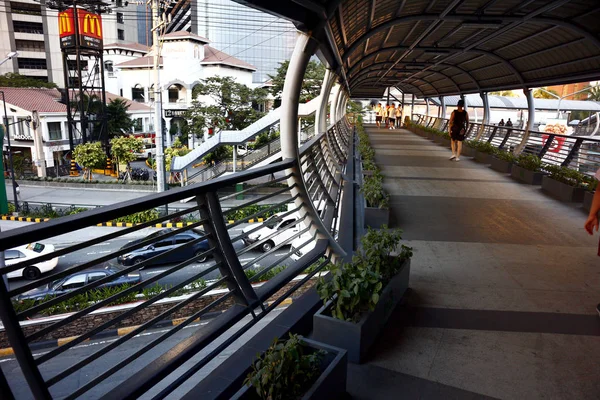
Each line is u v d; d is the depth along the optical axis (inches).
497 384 93.4
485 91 695.7
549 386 93.3
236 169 1023.0
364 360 100.5
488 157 452.4
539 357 104.2
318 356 81.8
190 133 1764.3
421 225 217.9
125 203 64.2
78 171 1487.5
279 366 69.8
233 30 3176.7
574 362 102.5
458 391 90.8
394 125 1252.5
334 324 99.7
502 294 138.9
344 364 82.9
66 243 661.9
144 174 1400.1
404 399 87.8
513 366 100.1
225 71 2160.4
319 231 142.6
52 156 1588.3
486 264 165.9
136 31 3248.0
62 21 1581.0
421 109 2111.2
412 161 474.9
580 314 126.6
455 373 96.8
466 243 191.6
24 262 51.1
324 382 75.4
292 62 129.9
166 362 74.4
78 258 592.4
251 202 104.4
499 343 110.0
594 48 375.9
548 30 368.8
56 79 2711.6
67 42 1595.7
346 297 98.1
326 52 215.9
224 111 1638.8
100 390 297.7
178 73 2085.4
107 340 367.2
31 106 1598.2
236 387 80.7
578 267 165.2
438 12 331.3
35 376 53.7
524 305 131.6
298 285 116.7
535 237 203.5
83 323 369.7
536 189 327.3
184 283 80.6
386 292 115.3
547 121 1492.4
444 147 645.9
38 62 2664.9
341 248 151.9
